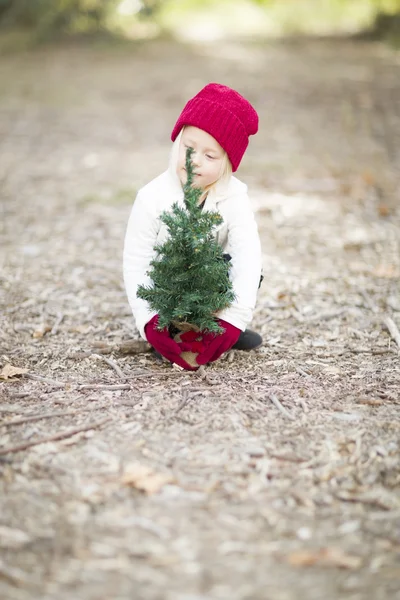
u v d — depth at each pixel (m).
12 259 4.22
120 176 6.02
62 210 5.17
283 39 14.48
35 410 2.57
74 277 3.98
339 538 1.99
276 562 1.90
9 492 2.13
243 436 2.43
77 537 1.96
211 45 13.73
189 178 2.62
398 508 2.11
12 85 9.95
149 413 2.55
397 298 3.74
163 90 9.71
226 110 2.64
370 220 4.96
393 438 2.44
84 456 2.30
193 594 1.79
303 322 3.46
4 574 1.84
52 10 13.48
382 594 1.80
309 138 7.27
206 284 2.71
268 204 5.27
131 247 2.86
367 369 2.96
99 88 9.84
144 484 2.16
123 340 3.23
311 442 2.41
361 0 17.45
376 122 7.88
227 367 2.94
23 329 3.34
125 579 1.83
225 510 2.08
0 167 6.26
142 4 14.17
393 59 11.95
